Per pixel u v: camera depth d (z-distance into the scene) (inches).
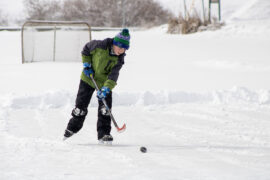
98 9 5388.8
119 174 526.3
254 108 1090.7
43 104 1058.7
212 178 504.7
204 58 2153.1
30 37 2084.2
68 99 1084.5
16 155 623.5
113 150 672.4
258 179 499.8
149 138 779.4
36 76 1541.6
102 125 718.5
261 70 1742.1
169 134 814.5
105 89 687.1
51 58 2092.8
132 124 907.4
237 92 1195.9
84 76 717.3
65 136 723.4
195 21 3708.2
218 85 1374.3
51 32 2388.0
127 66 1871.3
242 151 674.8
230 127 884.6
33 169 546.9
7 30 4207.7
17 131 800.3
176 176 514.9
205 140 764.0
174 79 1503.4
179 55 2313.0
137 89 1275.8
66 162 589.9
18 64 1959.9
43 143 708.0
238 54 2285.9
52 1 5492.1
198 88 1312.7
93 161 598.5
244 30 3449.8
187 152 665.6
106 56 687.1
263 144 738.8
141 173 531.2
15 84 1346.0
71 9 5418.3
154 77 1547.7
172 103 1147.9
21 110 1012.5
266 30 3388.3
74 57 2097.7
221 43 2933.1
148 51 2519.7
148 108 1085.8
